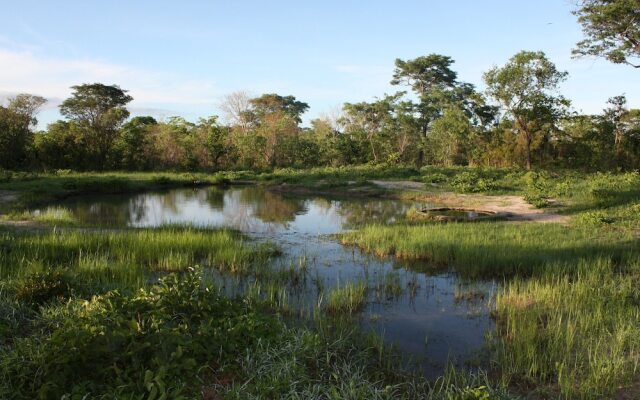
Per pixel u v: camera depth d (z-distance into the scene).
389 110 52.53
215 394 4.71
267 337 5.75
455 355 6.26
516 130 42.19
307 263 11.12
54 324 5.84
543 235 12.95
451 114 47.03
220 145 46.66
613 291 8.11
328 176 35.41
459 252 11.16
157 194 28.81
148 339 4.93
